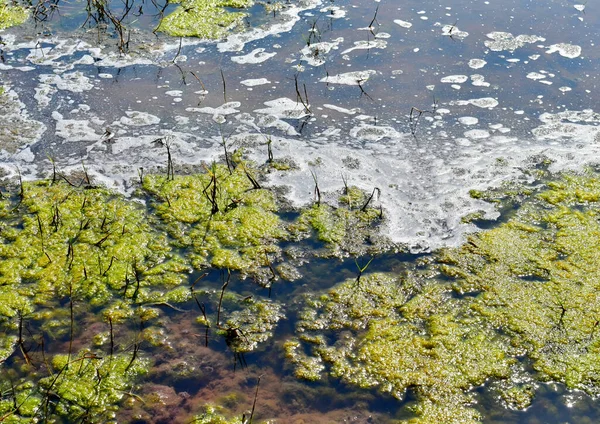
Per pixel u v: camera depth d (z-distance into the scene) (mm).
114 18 6117
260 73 5457
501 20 6230
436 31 6043
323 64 5570
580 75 5387
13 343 3223
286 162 4496
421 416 2914
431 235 3922
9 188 4234
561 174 4395
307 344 3273
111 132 4773
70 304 3447
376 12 6367
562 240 3865
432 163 4484
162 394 3014
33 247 3791
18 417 2867
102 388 3016
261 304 3484
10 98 5102
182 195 4215
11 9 6453
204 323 3371
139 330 3320
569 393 3000
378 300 3502
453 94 5160
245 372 3133
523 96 5141
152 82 5340
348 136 4742
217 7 6508
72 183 4289
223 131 4793
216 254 3799
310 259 3770
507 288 3551
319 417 2924
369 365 3152
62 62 5594
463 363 3145
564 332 3275
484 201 4172
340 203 4148
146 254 3791
